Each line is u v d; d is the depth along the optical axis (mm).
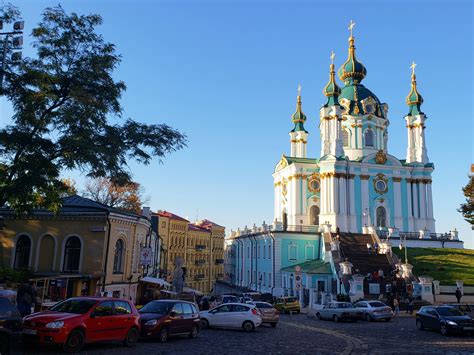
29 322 15211
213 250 103000
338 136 66312
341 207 63812
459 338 22469
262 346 18750
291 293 53875
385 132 73938
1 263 31625
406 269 45656
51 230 32281
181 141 24344
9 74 21516
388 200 66625
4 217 32656
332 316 33250
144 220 37344
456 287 43000
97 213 31703
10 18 22484
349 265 45719
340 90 68438
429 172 67812
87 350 16047
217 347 18125
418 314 26438
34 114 21453
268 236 60500
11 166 21969
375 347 18984
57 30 22594
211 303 41125
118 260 34094
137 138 23109
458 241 60812
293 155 80000
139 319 18250
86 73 22281
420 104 71500
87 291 30703
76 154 21562
